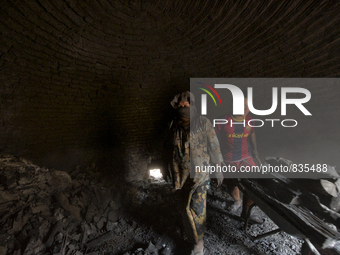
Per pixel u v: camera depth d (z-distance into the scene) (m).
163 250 2.21
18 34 2.88
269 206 1.78
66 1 3.11
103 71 4.39
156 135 5.77
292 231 1.54
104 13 3.70
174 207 3.29
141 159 5.59
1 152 2.98
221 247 2.24
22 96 3.20
